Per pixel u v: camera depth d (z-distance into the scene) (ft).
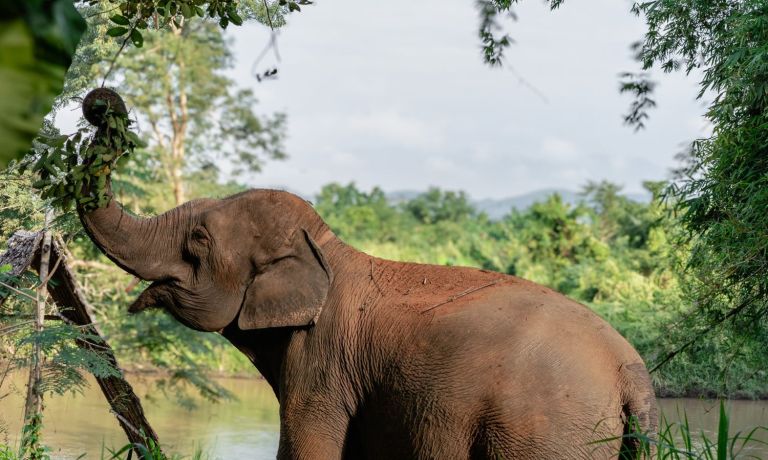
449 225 253.85
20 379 37.04
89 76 31.09
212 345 66.08
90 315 27.99
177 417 65.51
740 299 32.32
